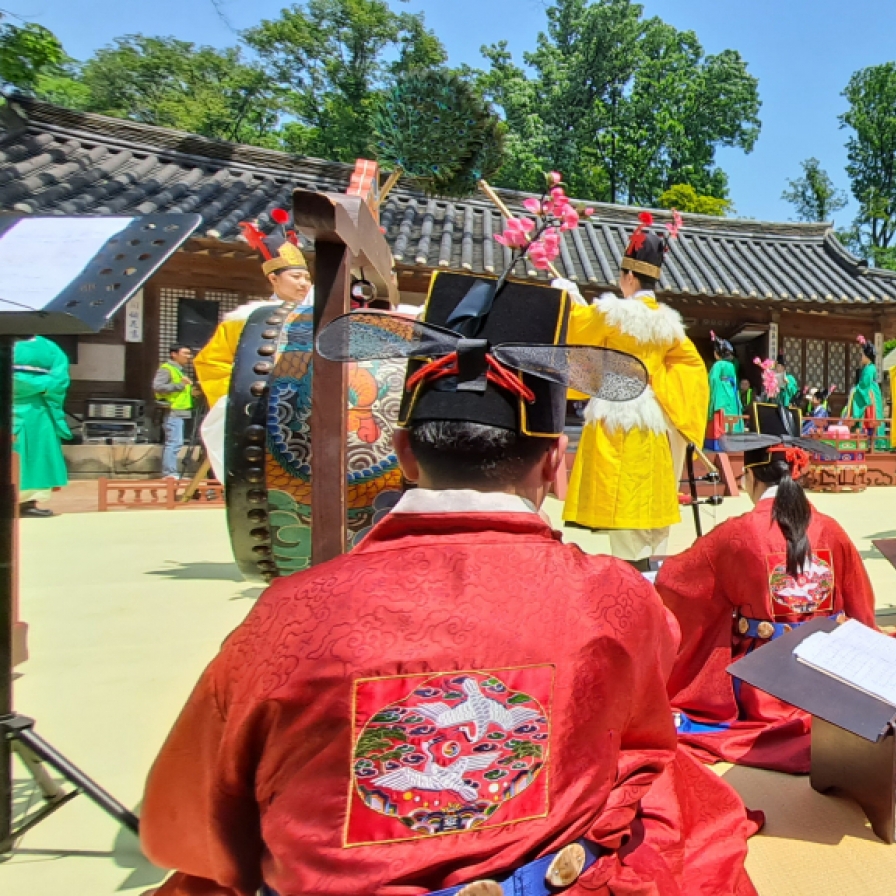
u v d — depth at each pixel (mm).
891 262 35469
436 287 1317
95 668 3277
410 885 904
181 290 11492
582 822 997
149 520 7250
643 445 3768
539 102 30812
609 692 1011
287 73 24969
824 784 2225
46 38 10812
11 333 1787
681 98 31781
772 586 2566
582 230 13758
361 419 2102
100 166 11117
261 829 990
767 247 14977
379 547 1032
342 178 12672
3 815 1949
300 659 913
